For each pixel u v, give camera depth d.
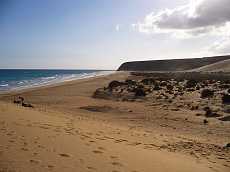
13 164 5.32
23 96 34.88
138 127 16.22
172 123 18.27
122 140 10.30
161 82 47.62
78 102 29.41
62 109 23.48
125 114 21.94
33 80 84.38
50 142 7.52
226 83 40.19
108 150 7.91
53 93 38.28
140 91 32.44
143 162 7.35
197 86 37.97
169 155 9.03
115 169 6.25
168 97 30.16
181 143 11.65
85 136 9.45
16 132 7.97
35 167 5.38
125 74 83.94
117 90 37.34
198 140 12.93
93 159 6.67
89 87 45.91
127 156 7.65
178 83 46.06
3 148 6.19
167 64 168.00
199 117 20.06
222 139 13.74
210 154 10.12
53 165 5.69
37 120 11.10
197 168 7.90
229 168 8.54
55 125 10.68
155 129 15.98
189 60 163.00
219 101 25.80
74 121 13.44
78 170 5.70
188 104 25.53
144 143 10.55
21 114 11.96
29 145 6.83
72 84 52.25
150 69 172.62
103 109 24.38
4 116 10.45
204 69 97.31
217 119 19.19
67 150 7.03
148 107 25.08
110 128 13.24
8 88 52.16
